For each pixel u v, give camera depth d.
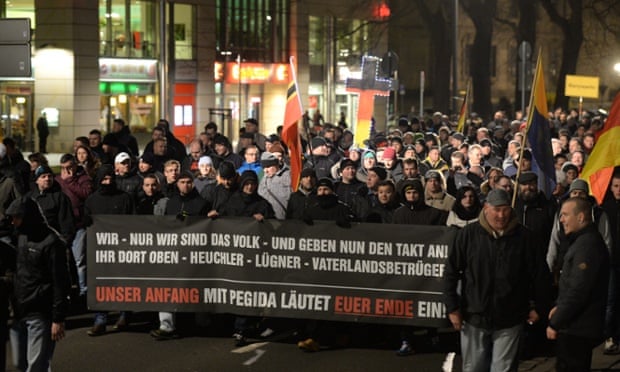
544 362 9.20
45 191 10.82
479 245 7.06
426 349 9.84
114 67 41.88
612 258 9.20
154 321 11.01
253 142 16.47
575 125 25.08
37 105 40.25
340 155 16.44
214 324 10.85
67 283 7.63
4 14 40.06
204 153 16.14
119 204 10.85
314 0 52.09
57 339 7.57
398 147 16.20
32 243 7.50
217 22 47.53
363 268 9.44
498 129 21.02
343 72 54.25
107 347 9.84
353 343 10.11
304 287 9.61
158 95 44.41
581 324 6.83
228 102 48.59
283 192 12.56
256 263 9.71
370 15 55.12
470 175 13.62
